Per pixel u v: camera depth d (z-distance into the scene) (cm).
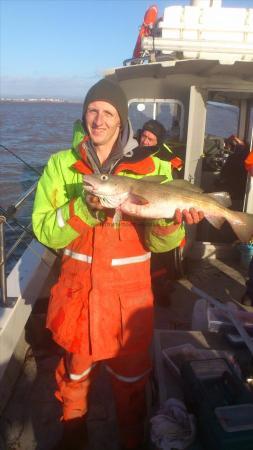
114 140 251
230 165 710
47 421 327
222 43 539
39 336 411
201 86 601
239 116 740
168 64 523
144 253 252
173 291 534
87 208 224
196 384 272
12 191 1496
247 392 260
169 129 652
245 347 352
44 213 248
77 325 243
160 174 263
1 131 4231
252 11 541
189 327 459
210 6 569
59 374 268
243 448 229
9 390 352
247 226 283
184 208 249
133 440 273
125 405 263
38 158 2212
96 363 263
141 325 248
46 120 7125
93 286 239
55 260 503
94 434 314
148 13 658
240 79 596
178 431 257
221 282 576
